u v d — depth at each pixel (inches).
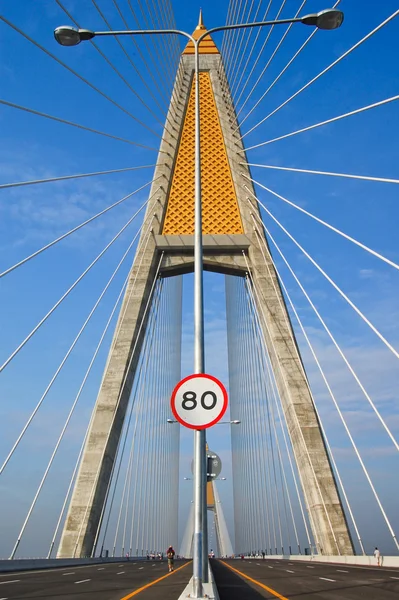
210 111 2111.2
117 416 1632.6
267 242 1865.2
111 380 1659.7
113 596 542.6
